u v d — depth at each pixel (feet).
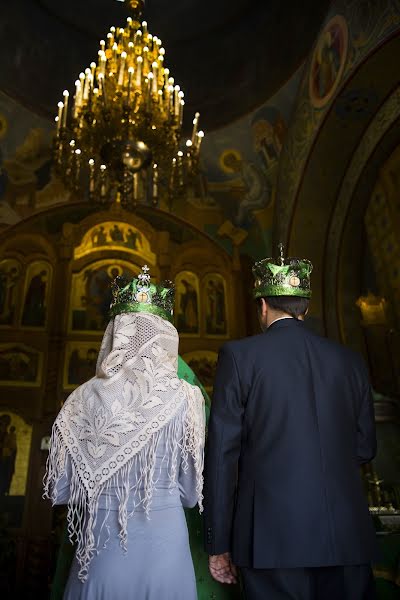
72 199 37.93
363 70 23.86
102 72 24.14
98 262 37.09
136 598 4.58
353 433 6.15
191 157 25.79
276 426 5.87
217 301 37.17
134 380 5.36
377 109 26.37
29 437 31.50
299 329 6.66
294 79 31.42
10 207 36.52
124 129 23.71
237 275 37.70
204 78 37.19
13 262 35.94
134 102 24.07
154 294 6.18
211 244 38.58
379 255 29.17
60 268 36.14
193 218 38.93
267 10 32.45
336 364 6.42
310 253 32.17
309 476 5.58
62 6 35.22
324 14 26.86
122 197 24.43
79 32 36.83
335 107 26.71
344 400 6.23
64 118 25.68
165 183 38.32
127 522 4.85
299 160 31.63
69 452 5.12
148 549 4.76
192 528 6.93
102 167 26.99
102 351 6.07
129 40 26.53
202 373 34.91
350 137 28.40
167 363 5.70
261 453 5.81
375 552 5.56
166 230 38.50
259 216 37.55
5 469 30.50
